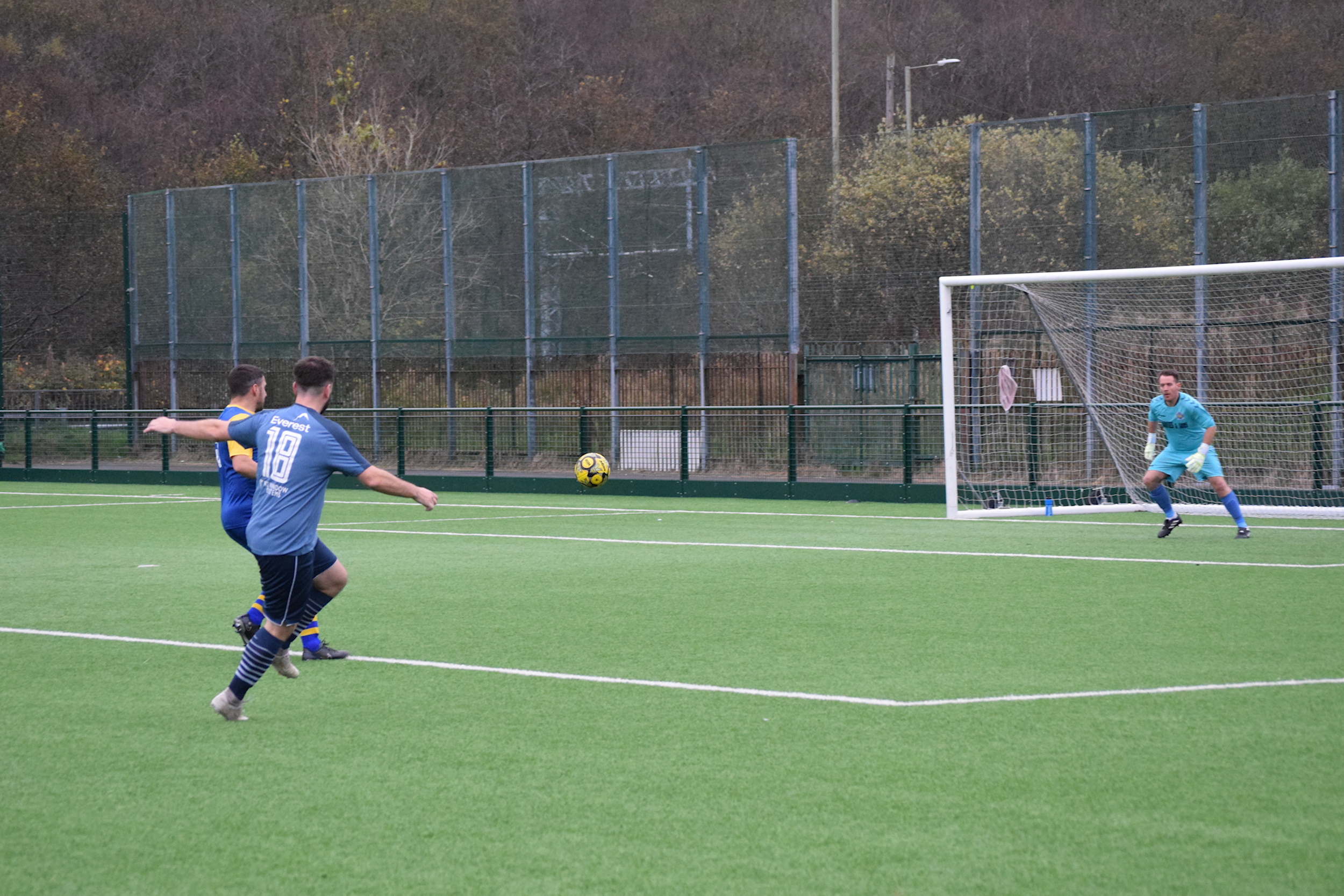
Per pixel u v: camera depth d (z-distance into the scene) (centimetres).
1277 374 7481
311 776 2180
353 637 3469
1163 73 19850
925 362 8719
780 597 4103
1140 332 7756
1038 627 3519
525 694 2775
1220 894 1641
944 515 7069
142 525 6700
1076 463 7594
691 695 2750
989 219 8525
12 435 11100
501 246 10188
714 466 8819
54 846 1858
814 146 9212
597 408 8956
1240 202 7781
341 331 10769
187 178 19888
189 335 11312
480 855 1803
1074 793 2042
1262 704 2611
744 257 9294
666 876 1717
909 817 1938
